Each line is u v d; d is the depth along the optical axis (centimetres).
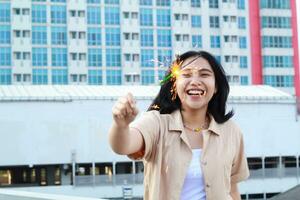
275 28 7938
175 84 273
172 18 7550
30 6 7075
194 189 254
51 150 4228
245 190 4197
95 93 4503
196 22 7675
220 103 282
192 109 268
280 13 7969
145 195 262
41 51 7088
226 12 7756
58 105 4266
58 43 7144
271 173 4272
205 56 274
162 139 255
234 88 5088
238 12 7850
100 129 4300
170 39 7525
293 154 4644
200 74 268
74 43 7175
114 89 4694
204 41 7681
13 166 4575
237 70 7762
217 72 276
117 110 215
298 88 7969
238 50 7788
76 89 4697
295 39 8006
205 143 259
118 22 7362
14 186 4991
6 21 7012
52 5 7156
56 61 7131
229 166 267
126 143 228
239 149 284
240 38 7838
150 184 257
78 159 4250
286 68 7938
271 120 4625
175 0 7569
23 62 7006
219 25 7775
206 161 256
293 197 1306
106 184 4050
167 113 273
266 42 7894
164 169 253
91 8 7275
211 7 7762
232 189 302
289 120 4656
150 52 7406
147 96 4303
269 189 4241
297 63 7994
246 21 7875
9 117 4178
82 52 7188
